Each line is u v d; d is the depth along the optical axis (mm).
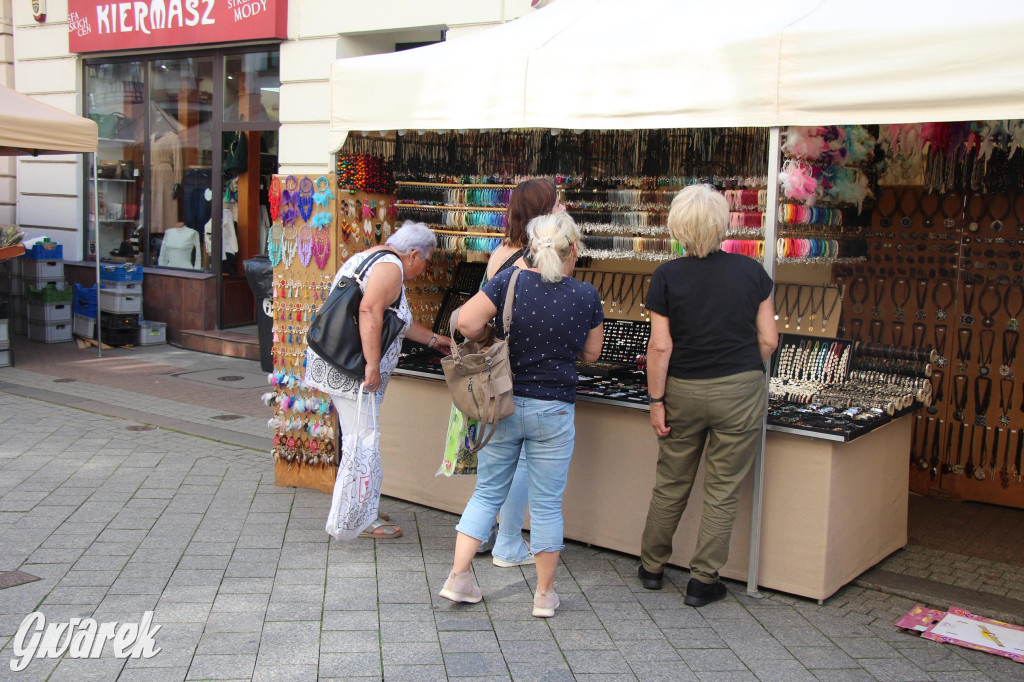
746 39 3266
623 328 4695
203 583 3564
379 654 3021
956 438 4828
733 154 3994
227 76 9258
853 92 3068
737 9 3717
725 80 3328
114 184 10398
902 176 4730
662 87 3469
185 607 3342
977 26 2832
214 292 9594
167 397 7195
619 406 3846
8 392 7199
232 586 3541
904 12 3098
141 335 9609
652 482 3811
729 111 3334
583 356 3449
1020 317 4590
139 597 3416
